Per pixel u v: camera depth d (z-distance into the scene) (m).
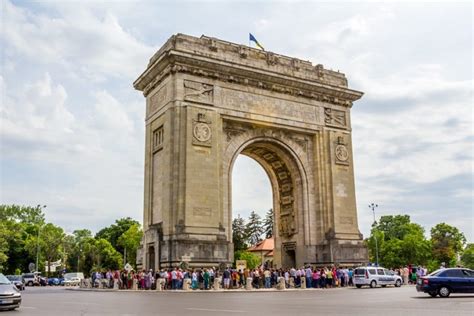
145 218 60.94
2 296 26.83
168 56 57.22
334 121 69.19
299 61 68.19
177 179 55.28
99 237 173.88
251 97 62.50
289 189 68.25
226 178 59.62
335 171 67.00
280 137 65.00
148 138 63.38
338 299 33.53
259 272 56.41
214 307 26.77
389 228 161.38
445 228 170.50
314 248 64.38
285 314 21.91
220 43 61.72
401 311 22.98
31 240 132.62
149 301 32.56
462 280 34.97
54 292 52.97
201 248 53.38
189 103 57.53
